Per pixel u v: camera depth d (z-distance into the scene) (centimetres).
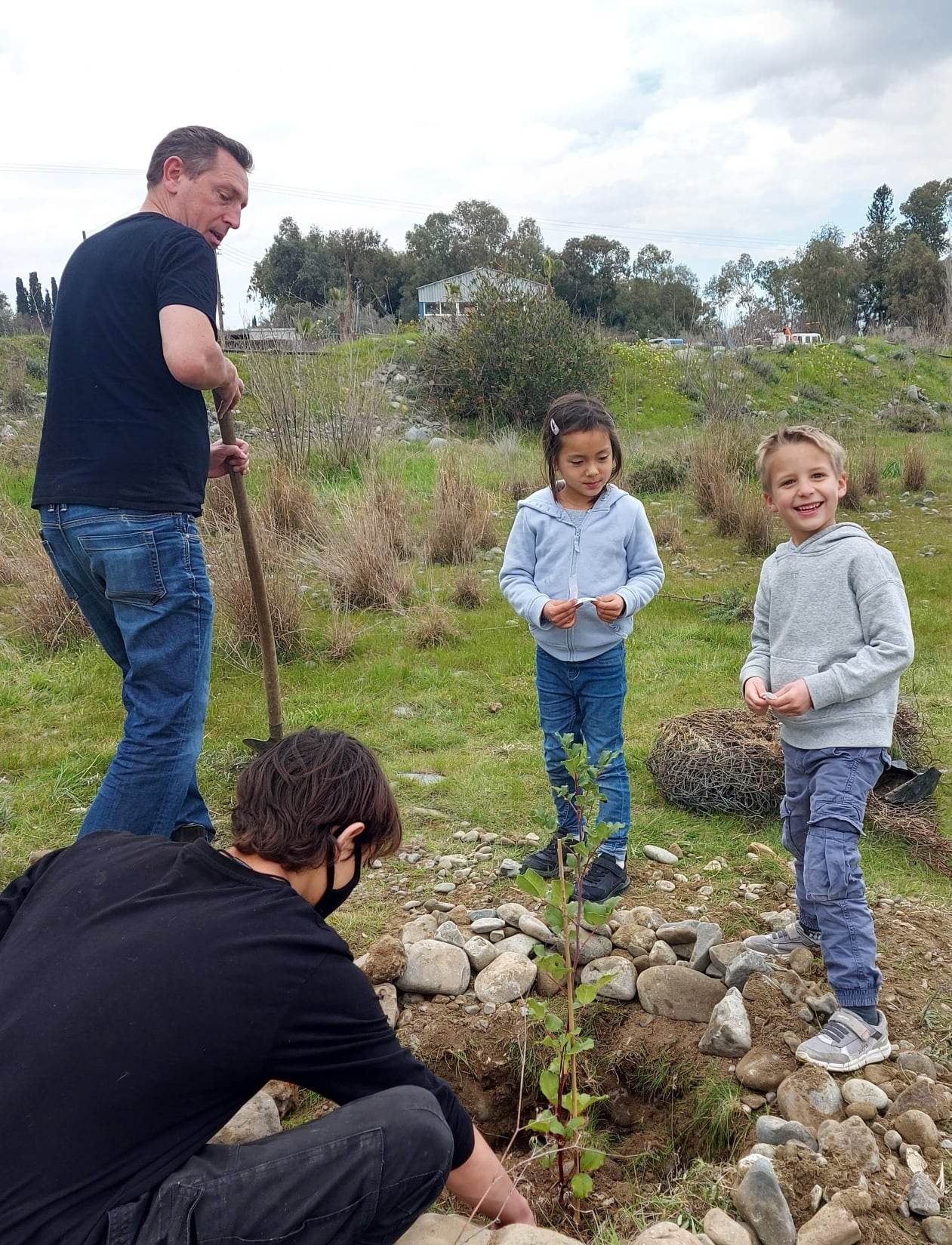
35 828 353
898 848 338
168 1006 140
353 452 972
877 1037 222
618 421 1375
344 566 655
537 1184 215
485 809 371
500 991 259
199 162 282
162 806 277
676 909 296
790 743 244
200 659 281
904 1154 195
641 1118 239
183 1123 142
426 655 551
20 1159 132
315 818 164
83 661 527
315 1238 145
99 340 264
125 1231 132
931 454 1252
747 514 813
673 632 585
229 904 153
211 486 720
